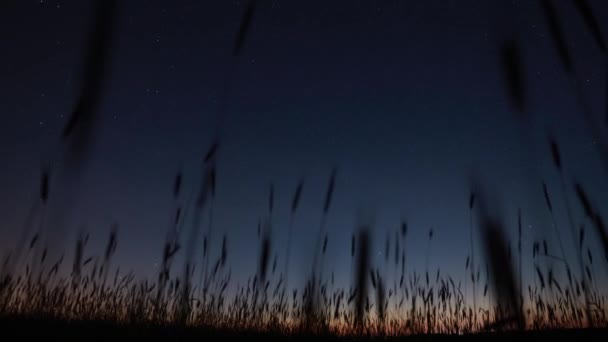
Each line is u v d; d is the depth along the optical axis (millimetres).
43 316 2590
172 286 1909
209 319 3223
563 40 869
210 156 1467
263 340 2857
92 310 3174
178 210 1848
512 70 689
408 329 3277
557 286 1528
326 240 1905
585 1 864
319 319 2334
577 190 984
